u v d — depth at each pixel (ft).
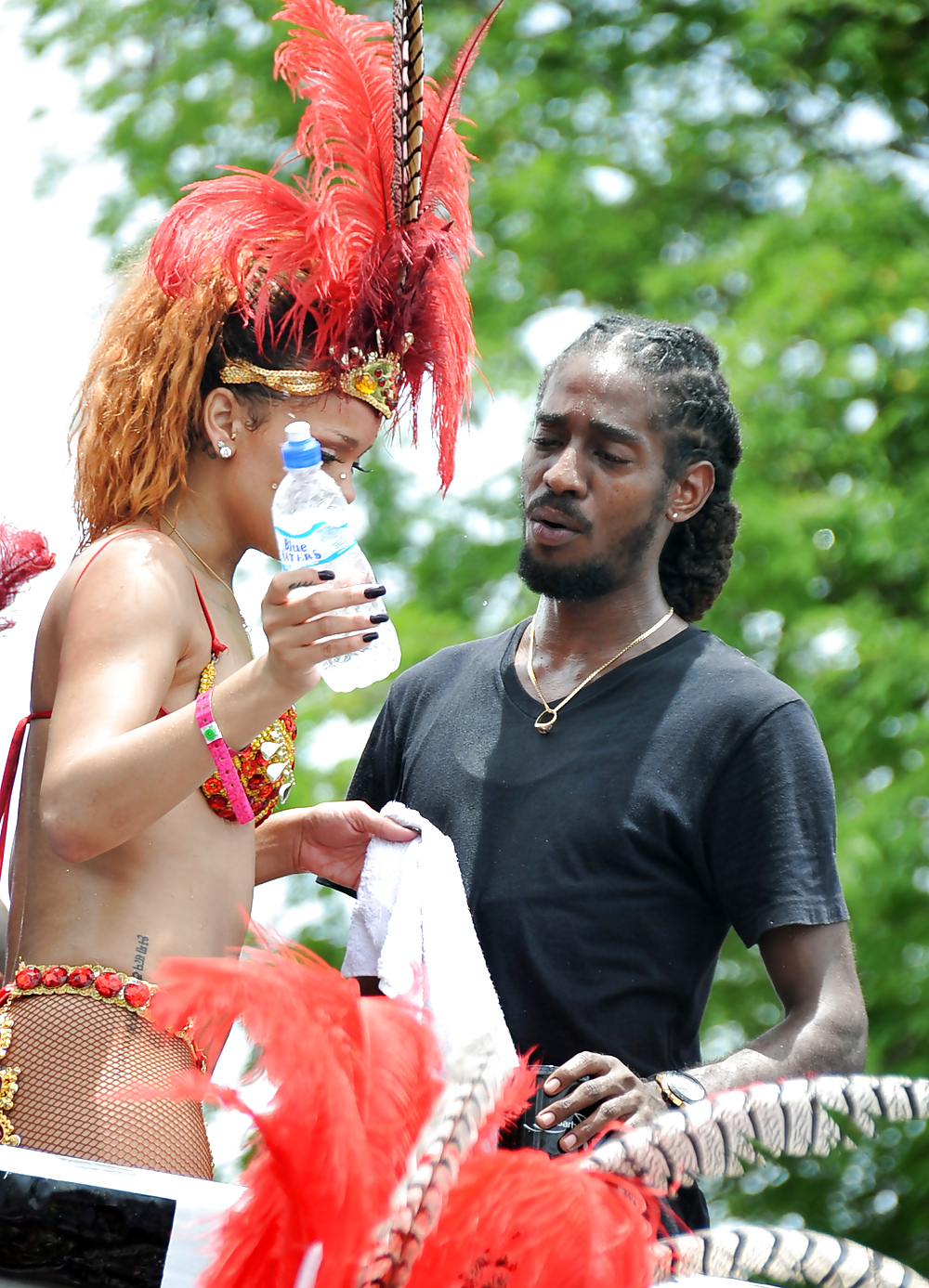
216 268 14.21
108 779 11.84
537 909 15.25
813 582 45.16
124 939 12.87
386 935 15.49
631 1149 10.14
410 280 14.49
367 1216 9.24
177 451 13.99
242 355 14.07
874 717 42.83
